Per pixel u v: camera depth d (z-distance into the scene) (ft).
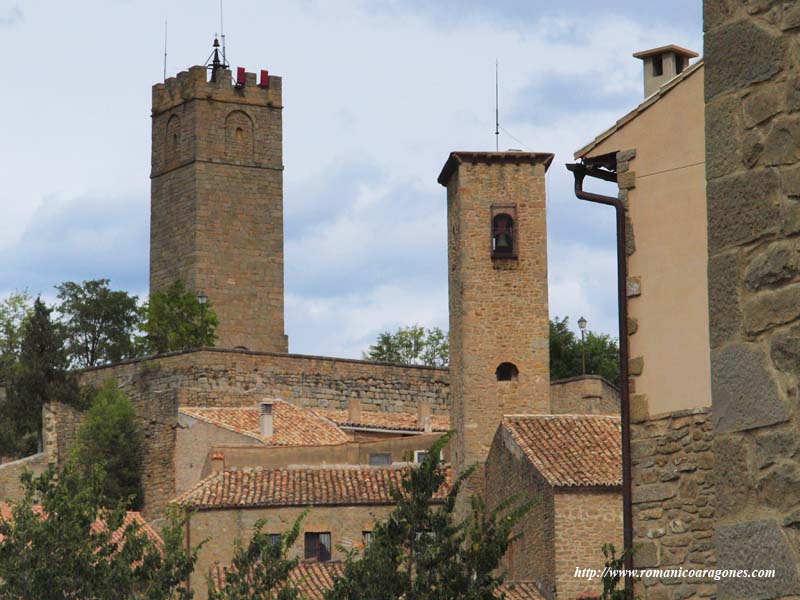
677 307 106.73
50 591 167.94
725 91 58.08
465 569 143.13
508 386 312.29
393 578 143.33
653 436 107.34
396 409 438.81
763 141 56.90
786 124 56.29
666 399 106.93
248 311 540.52
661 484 106.73
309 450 325.42
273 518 296.51
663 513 106.63
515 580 254.47
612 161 113.80
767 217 56.54
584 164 114.11
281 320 545.03
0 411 428.15
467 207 319.47
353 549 150.51
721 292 57.62
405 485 149.18
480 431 308.81
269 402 373.40
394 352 599.98
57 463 407.44
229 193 544.21
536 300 317.22
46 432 410.52
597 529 243.19
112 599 167.94
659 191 109.09
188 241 539.70
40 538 169.99
